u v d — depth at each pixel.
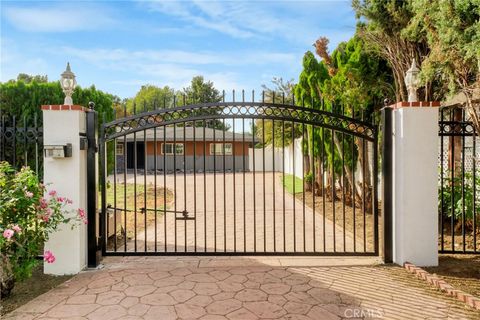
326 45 8.59
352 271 4.32
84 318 3.13
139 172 26.28
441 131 4.83
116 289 3.78
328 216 8.52
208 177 21.34
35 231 3.87
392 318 3.10
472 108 4.82
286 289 3.76
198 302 3.43
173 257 4.98
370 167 8.87
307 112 4.92
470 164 7.09
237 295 3.60
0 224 3.47
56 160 4.30
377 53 7.43
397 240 4.58
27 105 8.02
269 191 14.09
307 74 10.29
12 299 3.59
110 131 4.87
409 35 6.14
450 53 4.59
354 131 4.88
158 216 8.74
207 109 4.89
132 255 4.92
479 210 5.75
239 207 10.12
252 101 4.85
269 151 27.77
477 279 4.01
